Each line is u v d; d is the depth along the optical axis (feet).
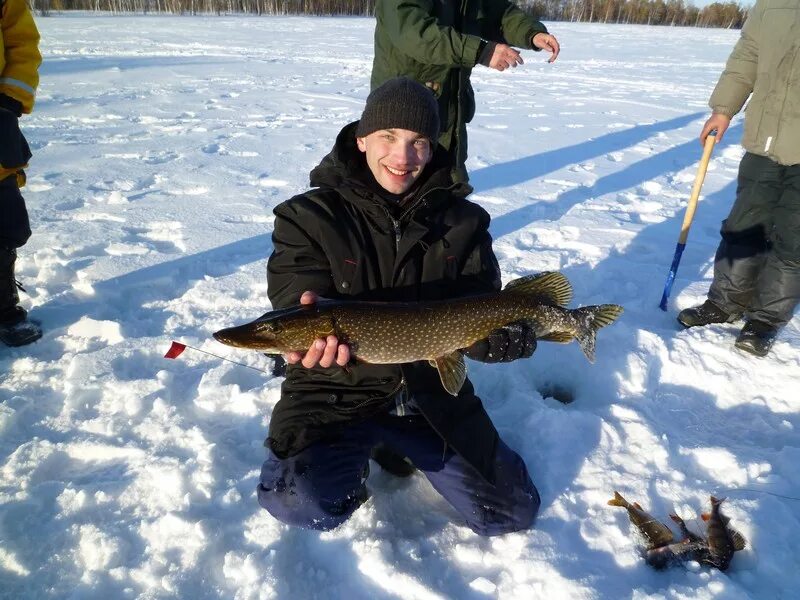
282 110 30.71
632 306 12.50
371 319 6.57
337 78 41.93
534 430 8.91
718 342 11.11
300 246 7.31
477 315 7.00
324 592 6.54
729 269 11.35
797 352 10.73
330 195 7.41
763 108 10.37
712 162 23.38
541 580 6.65
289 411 7.29
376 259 7.38
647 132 28.04
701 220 17.29
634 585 6.61
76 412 9.07
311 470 6.91
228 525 7.18
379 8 11.21
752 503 7.48
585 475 8.14
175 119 28.07
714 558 6.75
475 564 6.96
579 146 25.29
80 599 6.29
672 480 8.10
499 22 12.98
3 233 10.05
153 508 7.47
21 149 10.13
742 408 9.85
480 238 7.89
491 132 27.27
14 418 8.79
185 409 9.23
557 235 15.89
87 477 7.97
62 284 12.67
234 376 10.03
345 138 7.56
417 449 7.54
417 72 11.69
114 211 16.61
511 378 10.17
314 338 6.45
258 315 11.81
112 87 35.63
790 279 10.30
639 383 10.18
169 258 13.94
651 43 86.22
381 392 7.45
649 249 15.29
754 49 10.97
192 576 6.56
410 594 6.52
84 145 23.12
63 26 79.71
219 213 16.76
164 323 11.48
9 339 10.53
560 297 7.57
